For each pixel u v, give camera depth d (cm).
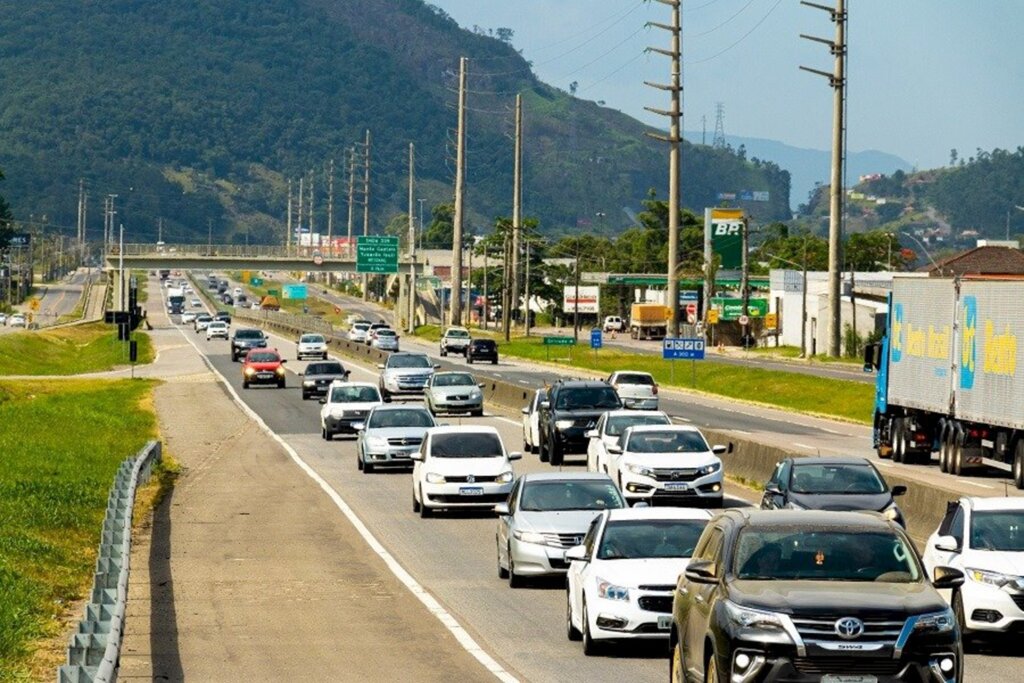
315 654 3866
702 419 13162
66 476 8494
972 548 3869
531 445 10006
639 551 3853
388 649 3925
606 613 3712
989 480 8262
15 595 4422
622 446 7006
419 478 7012
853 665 2544
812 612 2564
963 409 8381
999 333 7988
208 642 4053
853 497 5291
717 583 2748
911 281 9175
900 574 2734
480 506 6894
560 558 4844
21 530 5950
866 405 14450
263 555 5800
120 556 4616
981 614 3769
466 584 5059
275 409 14375
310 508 7331
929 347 8862
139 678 3544
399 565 5516
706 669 2739
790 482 5419
